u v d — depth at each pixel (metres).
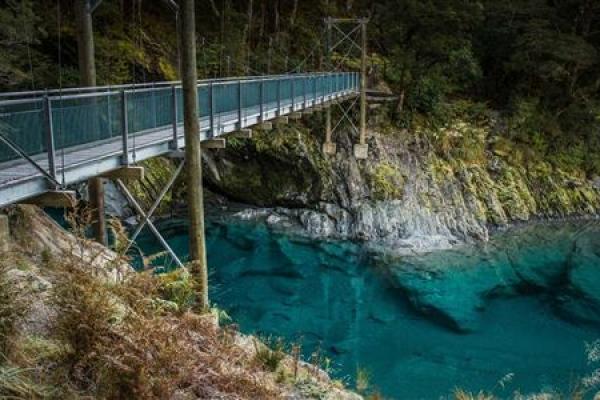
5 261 4.44
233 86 12.03
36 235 6.89
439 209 22.88
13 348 3.78
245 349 6.86
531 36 27.47
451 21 26.31
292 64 27.83
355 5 33.75
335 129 24.14
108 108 7.87
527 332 14.78
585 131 28.81
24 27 14.07
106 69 18.14
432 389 11.55
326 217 21.78
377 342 13.85
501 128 27.48
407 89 27.02
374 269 18.92
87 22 10.50
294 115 17.05
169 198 20.30
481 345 13.90
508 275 19.02
